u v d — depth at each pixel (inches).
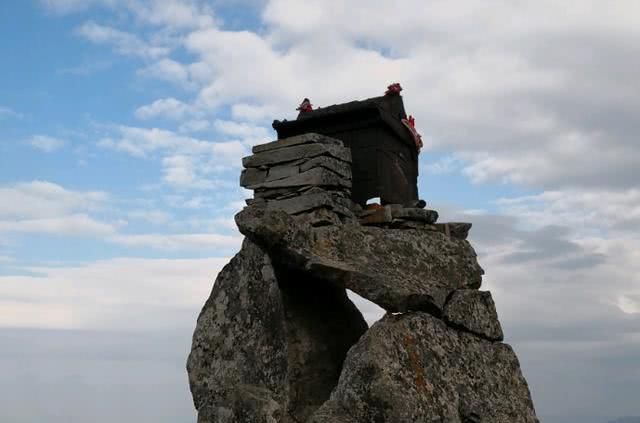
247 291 494.3
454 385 446.9
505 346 497.0
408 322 450.6
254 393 458.3
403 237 492.7
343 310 532.7
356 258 470.9
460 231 533.0
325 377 501.7
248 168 508.7
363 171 523.2
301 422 474.9
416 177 573.6
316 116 534.0
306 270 465.7
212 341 497.7
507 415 462.9
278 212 462.0
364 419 419.2
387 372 422.3
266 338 481.4
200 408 482.0
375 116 521.3
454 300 478.6
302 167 493.4
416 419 417.1
